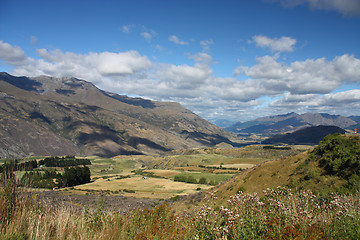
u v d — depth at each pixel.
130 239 7.34
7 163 6.55
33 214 6.21
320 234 5.71
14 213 5.90
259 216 6.36
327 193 17.53
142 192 77.00
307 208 7.20
